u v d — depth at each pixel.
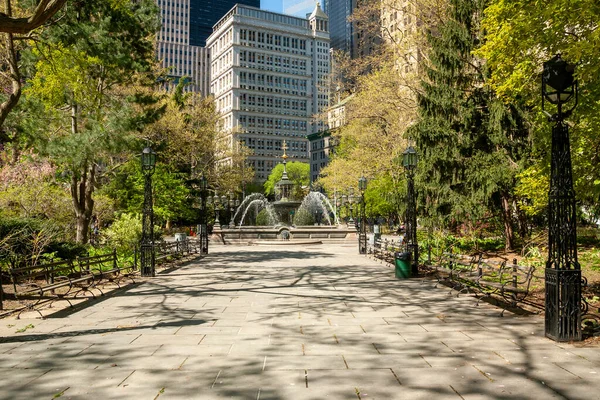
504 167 19.06
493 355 6.12
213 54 158.88
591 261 15.02
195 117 53.12
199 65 169.62
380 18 31.77
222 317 8.73
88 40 16.47
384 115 35.38
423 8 27.06
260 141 147.50
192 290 12.29
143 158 16.12
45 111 18.50
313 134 132.38
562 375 5.30
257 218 46.66
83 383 5.13
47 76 17.44
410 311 9.23
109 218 30.70
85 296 10.91
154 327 7.91
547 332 7.05
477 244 22.28
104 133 18.52
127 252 20.22
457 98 21.62
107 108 22.44
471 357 6.03
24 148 20.16
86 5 17.94
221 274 15.93
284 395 4.73
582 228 24.88
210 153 58.62
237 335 7.30
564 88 7.09
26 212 21.81
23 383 5.14
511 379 5.18
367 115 34.75
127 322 8.34
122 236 20.44
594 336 7.02
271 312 9.20
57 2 9.16
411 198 16.53
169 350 6.45
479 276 10.80
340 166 46.12
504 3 10.53
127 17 19.97
